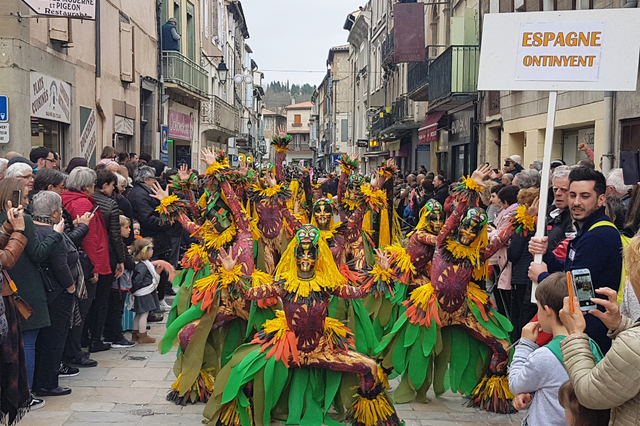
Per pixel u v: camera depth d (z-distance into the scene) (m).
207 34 34.94
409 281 7.11
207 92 30.84
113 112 17.88
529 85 4.98
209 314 6.32
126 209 9.30
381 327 7.45
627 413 2.88
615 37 4.82
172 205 7.23
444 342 6.66
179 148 29.95
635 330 2.86
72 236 6.94
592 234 4.43
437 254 6.43
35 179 7.46
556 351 3.58
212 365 6.65
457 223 6.30
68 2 11.91
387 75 36.81
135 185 10.62
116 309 8.59
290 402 5.70
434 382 6.71
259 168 8.02
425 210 6.91
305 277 5.56
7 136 11.74
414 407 6.50
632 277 3.10
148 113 22.30
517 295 7.64
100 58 16.61
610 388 2.84
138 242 8.91
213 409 5.76
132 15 19.88
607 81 4.82
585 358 3.13
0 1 11.81
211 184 6.70
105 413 6.15
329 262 5.62
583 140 13.69
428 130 25.50
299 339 5.58
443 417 6.20
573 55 4.89
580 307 3.40
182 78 25.30
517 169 11.61
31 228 6.10
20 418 5.55
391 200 9.04
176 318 6.70
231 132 38.66
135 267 8.81
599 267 4.37
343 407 5.95
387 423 5.61
